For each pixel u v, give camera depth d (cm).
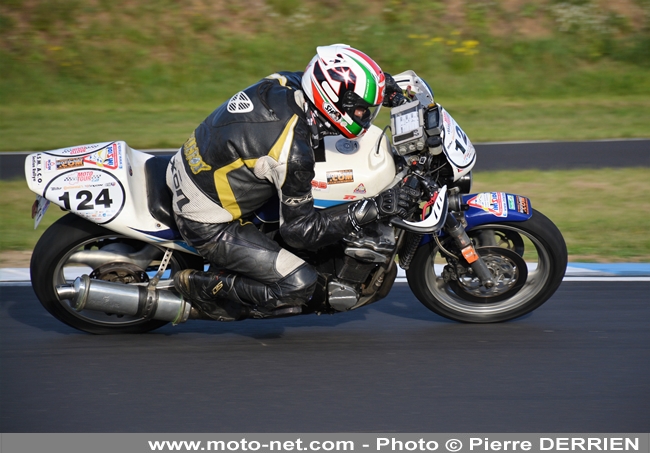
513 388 1327
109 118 4028
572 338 1537
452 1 5197
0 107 4366
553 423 1214
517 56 4938
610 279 1881
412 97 1473
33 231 2322
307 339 1548
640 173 2952
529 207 1523
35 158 1444
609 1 5341
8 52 4788
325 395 1305
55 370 1403
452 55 4866
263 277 1384
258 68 4806
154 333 1587
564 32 5112
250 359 1452
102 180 1421
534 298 1580
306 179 1303
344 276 1445
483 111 4150
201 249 1393
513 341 1526
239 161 1316
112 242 1542
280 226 1351
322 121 1331
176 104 4491
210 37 4975
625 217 2416
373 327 1612
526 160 3156
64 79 4656
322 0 5197
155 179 1485
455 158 1392
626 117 4009
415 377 1369
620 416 1235
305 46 4941
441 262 2041
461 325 1614
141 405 1275
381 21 5075
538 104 4378
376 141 1409
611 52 5031
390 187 1384
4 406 1270
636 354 1462
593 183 2812
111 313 1455
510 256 1541
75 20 5022
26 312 1686
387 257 1438
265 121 1305
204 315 1482
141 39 4934
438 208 1349
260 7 5150
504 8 5194
